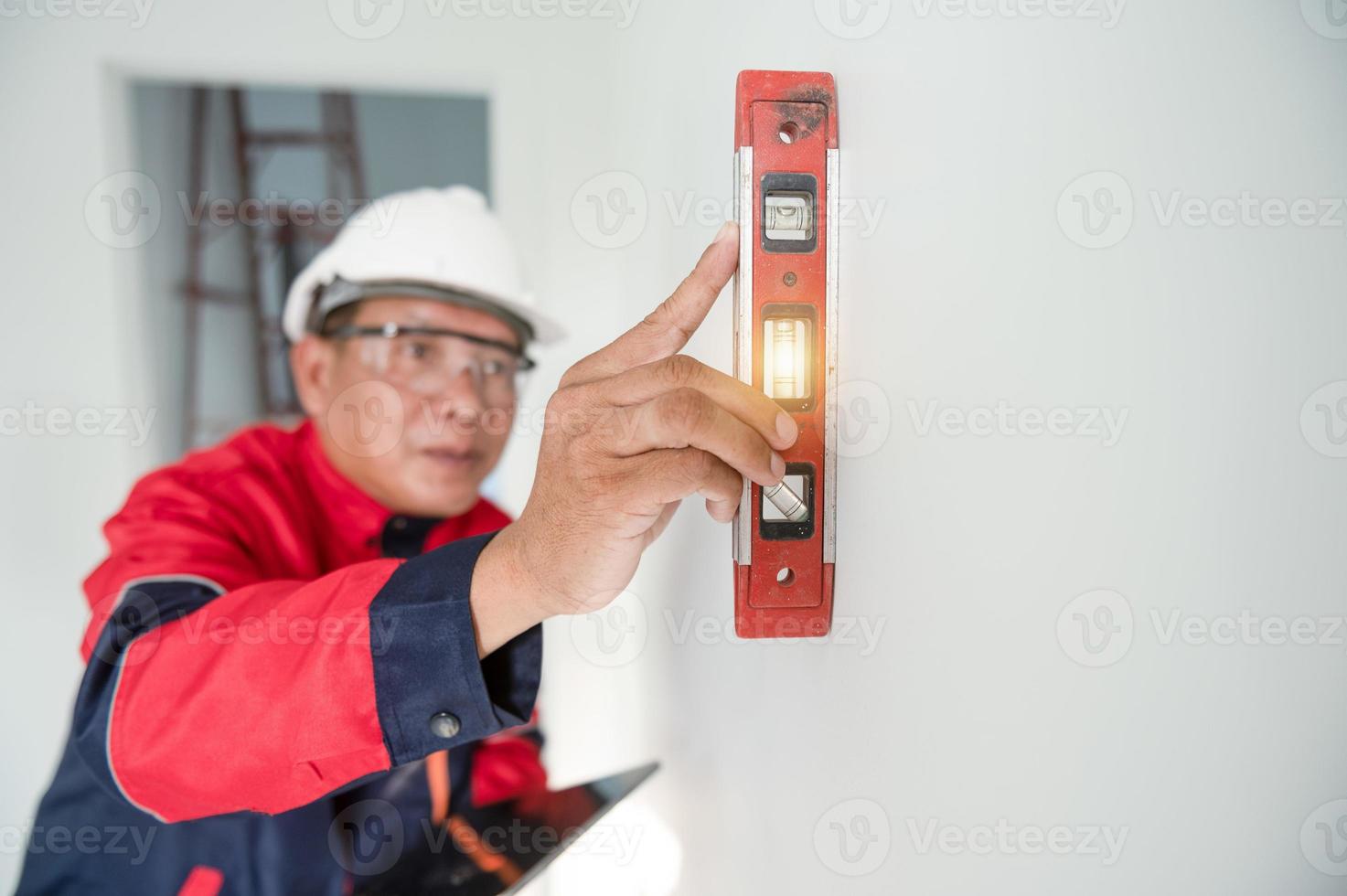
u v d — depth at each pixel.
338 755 0.66
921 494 0.52
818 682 0.62
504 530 0.66
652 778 1.18
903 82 0.51
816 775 0.63
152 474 1.40
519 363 1.69
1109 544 0.46
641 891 1.21
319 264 1.61
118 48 1.73
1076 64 0.44
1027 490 0.48
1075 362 0.46
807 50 0.60
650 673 1.22
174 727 0.69
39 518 1.78
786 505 0.53
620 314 1.65
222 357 1.99
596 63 1.81
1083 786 0.48
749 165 0.51
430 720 0.65
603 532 0.52
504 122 1.85
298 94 1.93
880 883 0.58
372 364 1.59
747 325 0.52
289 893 1.27
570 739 1.78
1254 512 0.43
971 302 0.49
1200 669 0.45
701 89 0.89
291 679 0.65
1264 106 0.40
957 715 0.52
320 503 1.60
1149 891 0.47
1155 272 0.43
